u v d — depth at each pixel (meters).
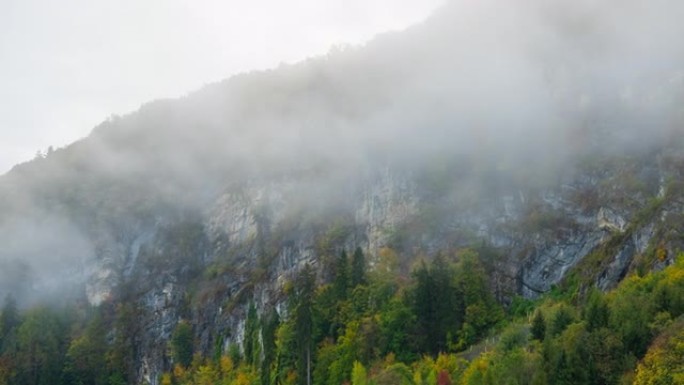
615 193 157.00
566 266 153.62
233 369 169.38
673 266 110.12
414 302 139.75
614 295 109.38
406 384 116.81
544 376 93.88
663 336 89.38
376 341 137.75
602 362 92.06
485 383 98.56
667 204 135.12
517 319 137.25
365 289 152.50
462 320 139.75
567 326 104.19
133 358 197.50
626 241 137.38
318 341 148.25
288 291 176.12
